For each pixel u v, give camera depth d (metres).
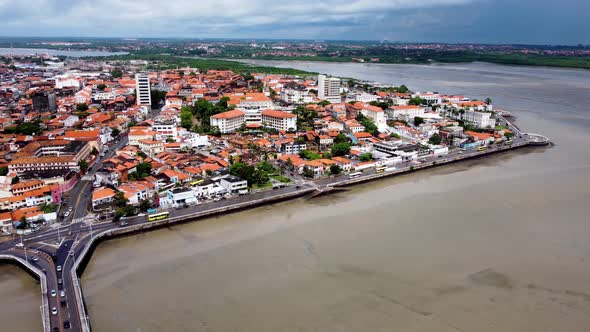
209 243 172.12
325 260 156.62
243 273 148.75
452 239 172.25
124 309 130.00
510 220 189.88
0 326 124.31
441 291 138.38
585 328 121.75
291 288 139.62
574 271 149.50
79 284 140.00
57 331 117.38
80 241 168.38
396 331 120.00
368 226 185.62
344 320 124.31
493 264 153.75
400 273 148.00
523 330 121.12
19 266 156.25
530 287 140.62
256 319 124.81
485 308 130.12
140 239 177.00
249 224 190.00
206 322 123.75
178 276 147.50
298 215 199.75
